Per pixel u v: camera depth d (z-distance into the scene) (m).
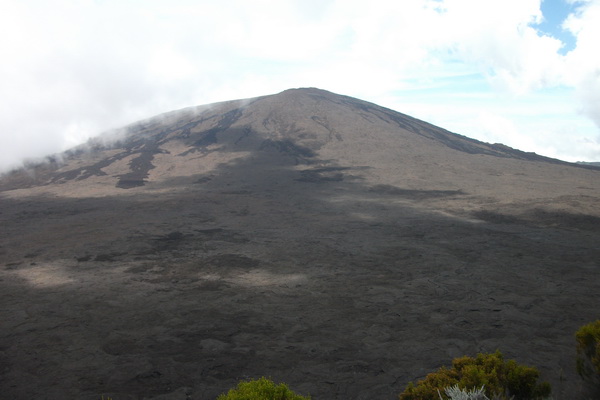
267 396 3.94
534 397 4.55
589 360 4.30
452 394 4.17
